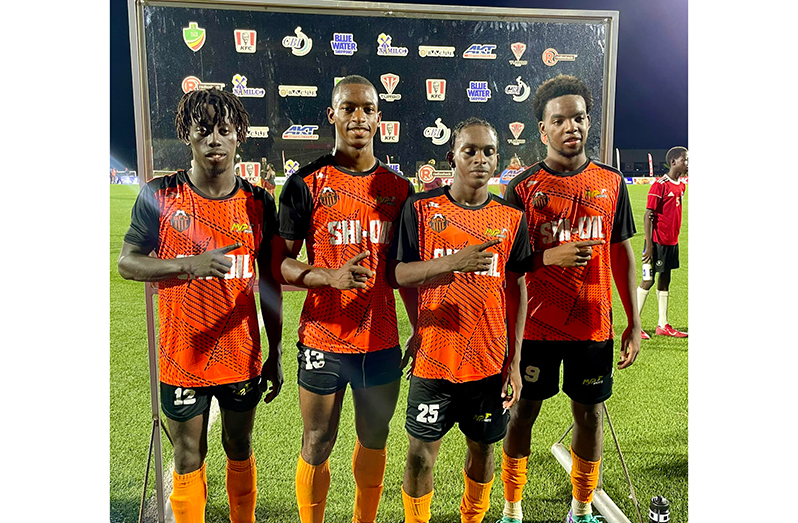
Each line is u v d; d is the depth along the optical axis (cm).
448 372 176
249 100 187
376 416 184
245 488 187
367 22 189
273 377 188
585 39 200
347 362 179
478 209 175
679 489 224
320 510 188
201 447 180
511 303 182
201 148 169
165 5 179
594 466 200
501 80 197
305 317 181
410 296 188
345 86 174
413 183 198
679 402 289
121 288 423
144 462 233
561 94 189
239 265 177
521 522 206
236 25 184
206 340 175
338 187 176
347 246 177
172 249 173
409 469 180
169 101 183
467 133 169
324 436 181
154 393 194
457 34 193
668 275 374
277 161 190
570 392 201
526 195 194
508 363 183
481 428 180
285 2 182
